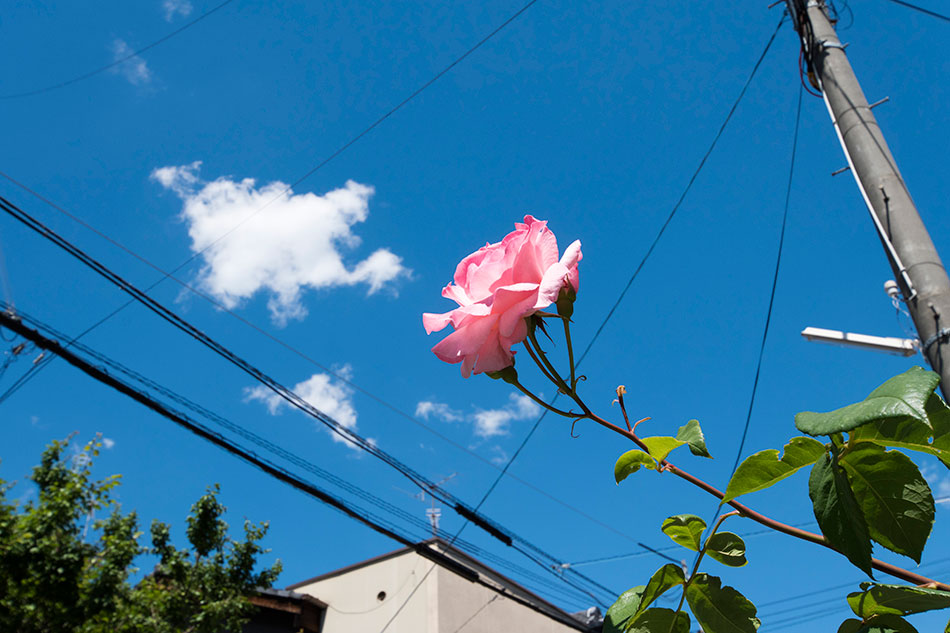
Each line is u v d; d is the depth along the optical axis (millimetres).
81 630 7543
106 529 8461
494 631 14758
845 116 4297
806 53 4781
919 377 573
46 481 8203
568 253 882
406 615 13930
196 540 9859
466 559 15031
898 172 4023
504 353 869
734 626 846
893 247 3854
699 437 796
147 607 9109
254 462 7320
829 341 4277
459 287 942
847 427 571
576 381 853
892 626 741
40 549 7406
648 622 860
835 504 679
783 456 747
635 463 843
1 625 7047
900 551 695
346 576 14930
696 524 892
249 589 10172
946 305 3557
